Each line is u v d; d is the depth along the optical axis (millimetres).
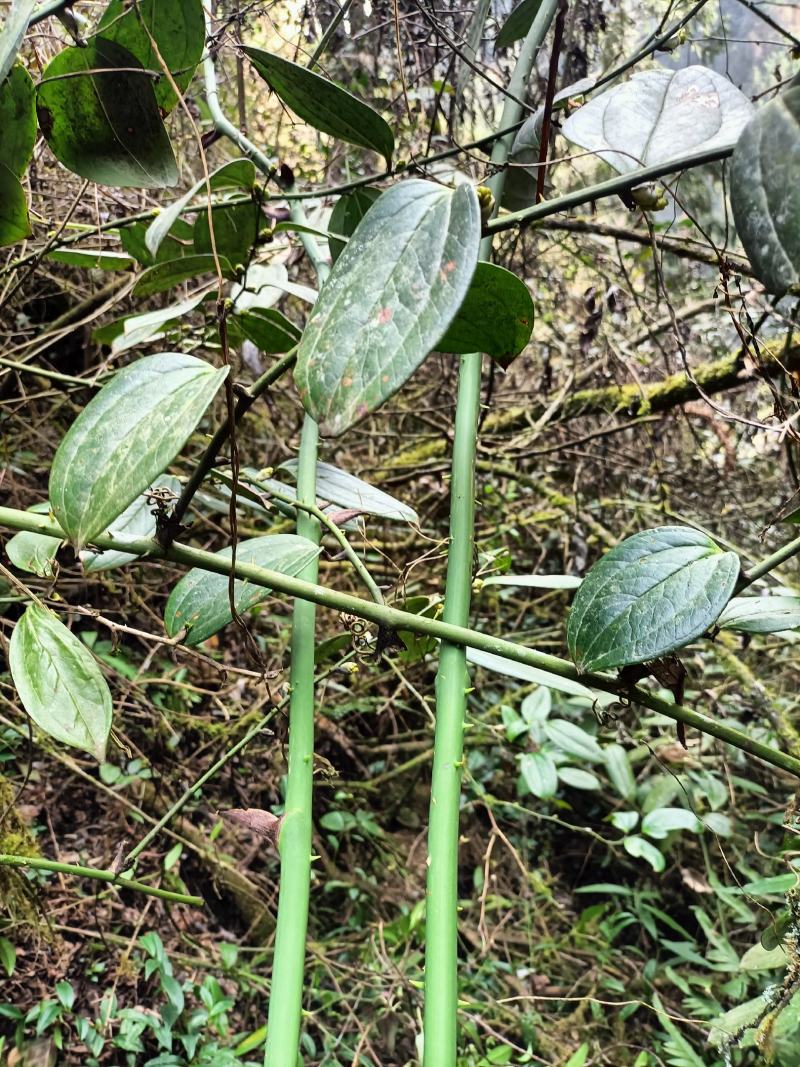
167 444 404
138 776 1129
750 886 958
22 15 465
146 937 1000
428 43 1028
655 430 1567
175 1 562
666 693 1346
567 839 1538
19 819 932
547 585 602
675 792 1317
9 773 1110
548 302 1553
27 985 968
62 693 467
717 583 475
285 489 659
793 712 1431
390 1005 1028
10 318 1226
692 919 1411
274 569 545
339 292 388
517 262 1357
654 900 1433
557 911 1342
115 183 567
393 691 1540
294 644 570
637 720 1476
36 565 520
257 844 1290
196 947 1096
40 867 615
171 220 452
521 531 1673
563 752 1375
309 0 1046
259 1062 1029
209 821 1262
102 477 411
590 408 1464
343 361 376
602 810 1519
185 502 467
